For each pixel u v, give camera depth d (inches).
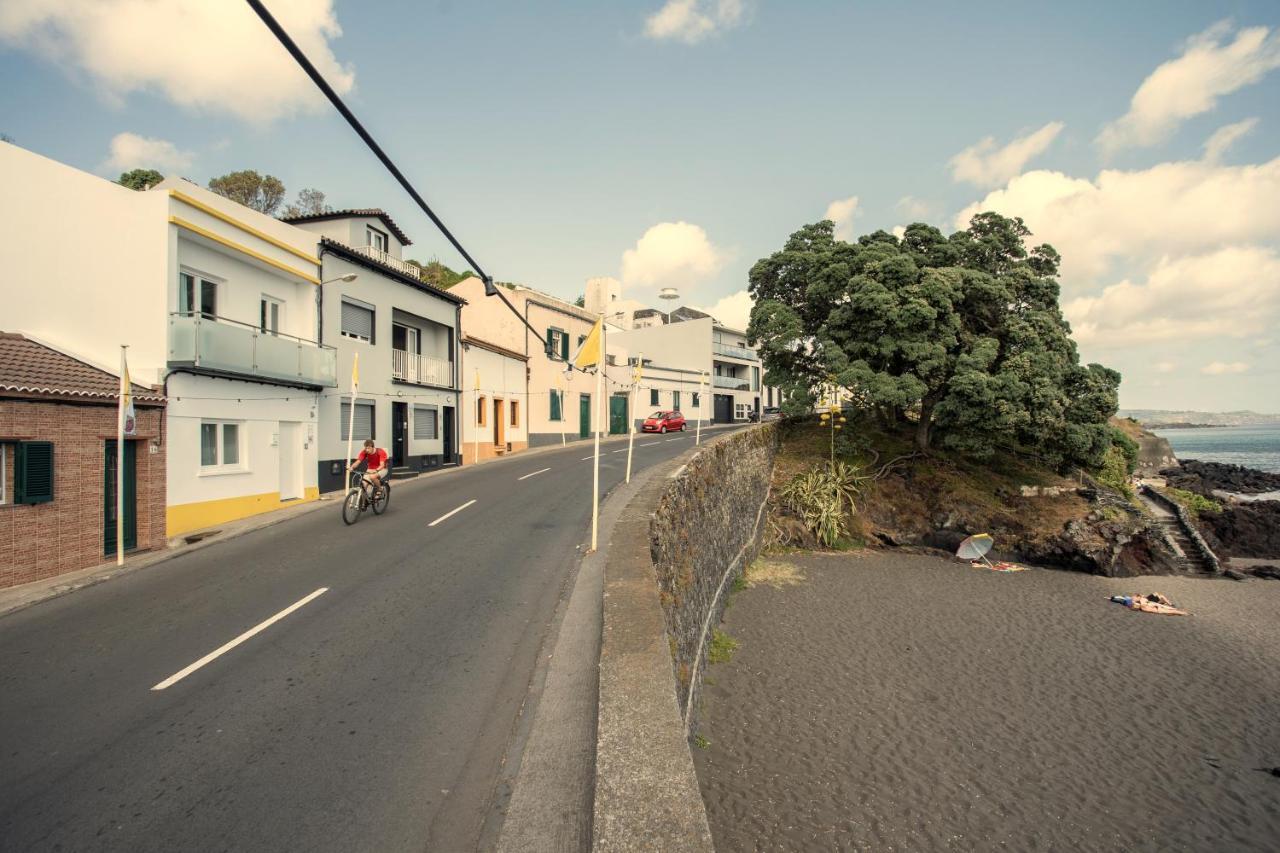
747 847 299.7
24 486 391.9
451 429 1013.8
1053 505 882.8
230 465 581.0
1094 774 367.2
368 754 186.7
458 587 348.8
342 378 760.3
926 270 871.7
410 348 947.3
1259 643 575.2
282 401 647.8
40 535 402.0
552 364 1368.1
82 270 510.9
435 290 948.0
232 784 171.5
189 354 516.7
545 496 640.4
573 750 183.9
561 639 269.3
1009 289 887.7
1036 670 502.0
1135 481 1389.0
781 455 1018.1
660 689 155.6
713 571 541.3
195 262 566.6
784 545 860.0
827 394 991.6
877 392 822.5
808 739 390.0
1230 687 481.1
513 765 180.7
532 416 1293.1
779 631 560.1
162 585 368.5
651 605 215.6
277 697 222.7
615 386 1672.0
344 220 866.8
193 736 196.9
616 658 174.1
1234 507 1250.6
